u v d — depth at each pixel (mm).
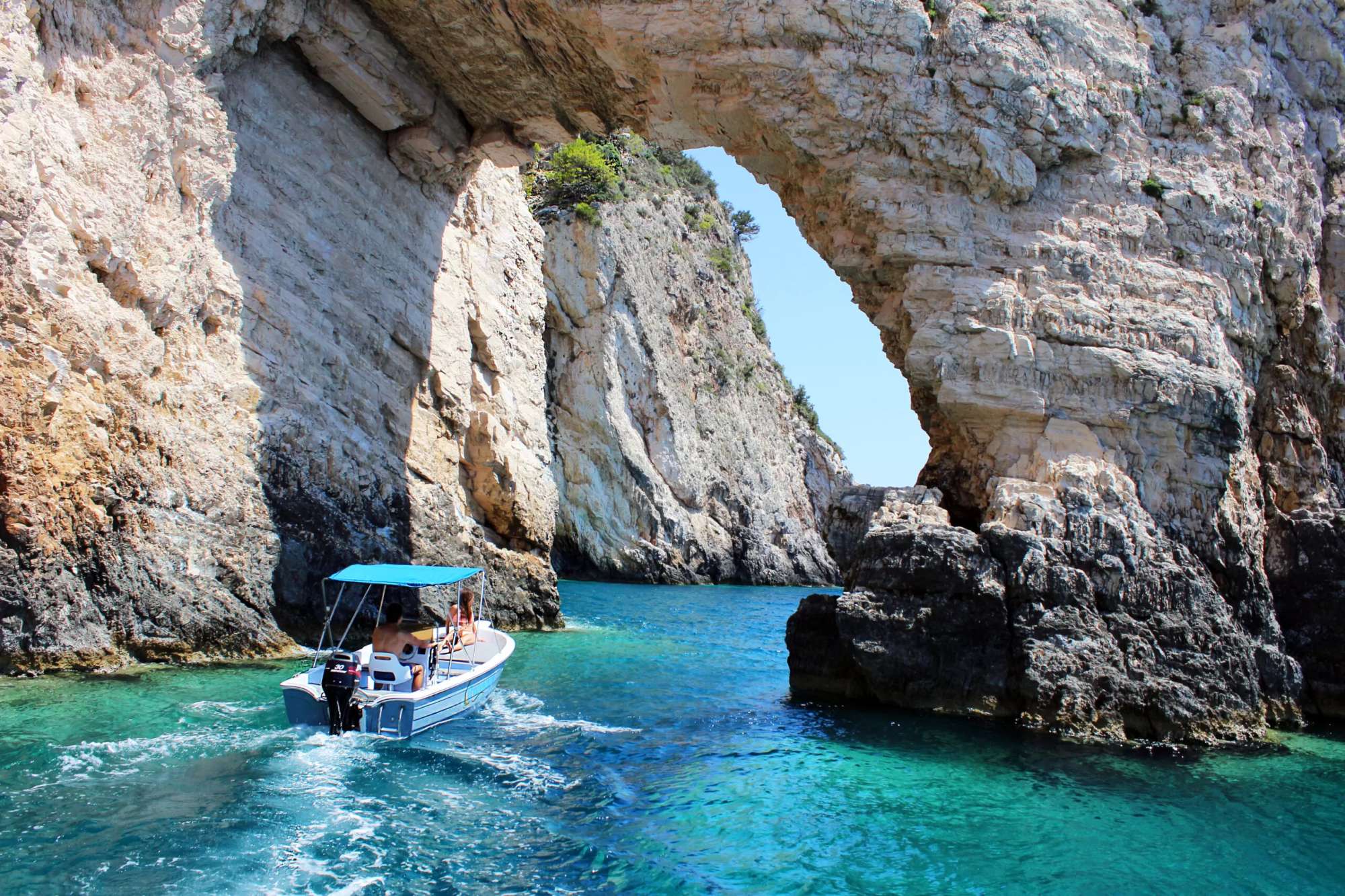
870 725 12727
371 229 19422
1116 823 9594
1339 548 14984
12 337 12141
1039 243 14859
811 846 8688
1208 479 14031
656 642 21297
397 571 13039
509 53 17562
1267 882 8375
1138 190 15281
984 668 13031
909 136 14984
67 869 7363
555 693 14555
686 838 8766
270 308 16734
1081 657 12703
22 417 12148
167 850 7816
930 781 10570
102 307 13430
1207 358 14469
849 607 13719
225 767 9805
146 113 14367
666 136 17875
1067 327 14398
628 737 12039
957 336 14602
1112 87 15469
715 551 50062
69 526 12633
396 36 17891
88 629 12766
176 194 15008
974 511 14750
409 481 19672
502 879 7727
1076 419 14227
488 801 9469
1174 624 13086
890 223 15102
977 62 14789
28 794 8703
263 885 7352
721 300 59312
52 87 13258
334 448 17516
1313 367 16047
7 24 12484
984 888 7984
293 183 17547
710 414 53188
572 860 8164
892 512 14539
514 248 25484
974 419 14664
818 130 15383
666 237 53156
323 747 10594
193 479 14508
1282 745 12656
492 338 23453
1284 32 16781
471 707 12711
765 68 15211
